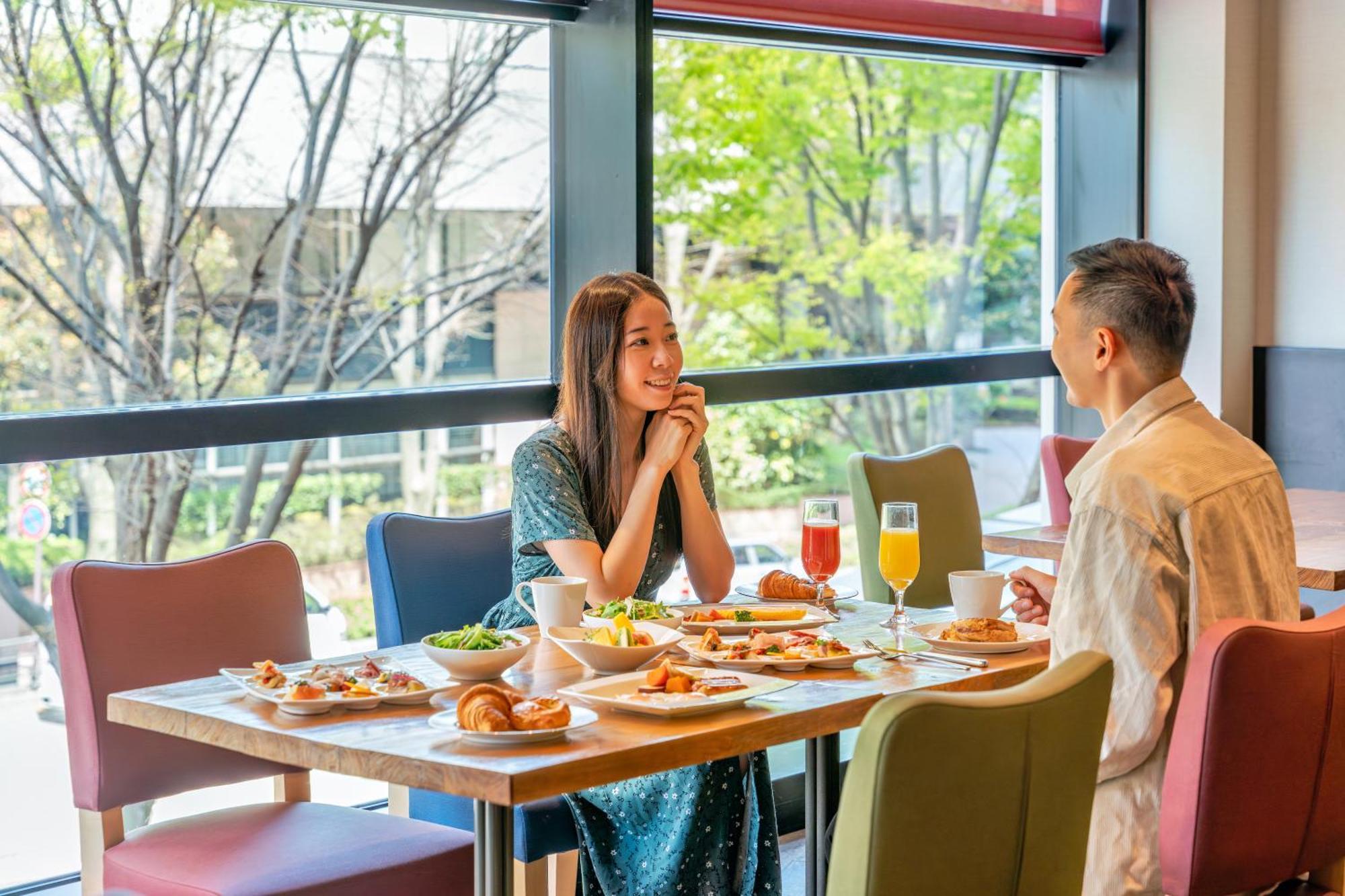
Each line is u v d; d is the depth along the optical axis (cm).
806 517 236
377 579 266
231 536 305
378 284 328
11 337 284
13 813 286
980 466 450
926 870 138
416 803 259
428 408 319
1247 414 463
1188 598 178
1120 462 183
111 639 220
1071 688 147
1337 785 170
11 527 279
